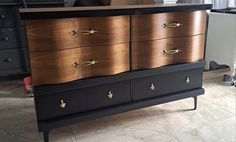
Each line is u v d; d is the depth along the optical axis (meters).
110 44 1.46
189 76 1.79
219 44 2.43
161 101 1.72
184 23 1.64
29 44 1.28
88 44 1.42
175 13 1.59
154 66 1.64
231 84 2.36
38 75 1.35
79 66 1.43
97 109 1.55
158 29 1.57
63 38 1.34
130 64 1.58
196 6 1.64
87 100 1.51
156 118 1.80
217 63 2.53
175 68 1.70
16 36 2.41
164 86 1.72
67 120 1.46
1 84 2.52
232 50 2.32
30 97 2.21
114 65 1.52
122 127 1.69
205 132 1.61
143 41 1.55
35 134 1.64
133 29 1.51
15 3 2.29
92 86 1.50
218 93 2.19
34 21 1.25
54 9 1.36
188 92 1.81
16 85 2.50
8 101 2.13
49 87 1.37
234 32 2.26
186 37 1.69
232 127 1.66
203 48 1.81
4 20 2.33
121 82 1.58
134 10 1.46
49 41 1.31
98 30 1.41
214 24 2.43
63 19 1.31
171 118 1.79
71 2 2.68
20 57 2.47
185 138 1.55
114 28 1.44
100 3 2.45
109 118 1.81
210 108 1.92
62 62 1.37
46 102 1.41
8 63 2.45
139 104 1.65
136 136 1.58
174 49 1.67
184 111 1.89
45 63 1.34
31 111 1.96
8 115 1.89
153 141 1.53
